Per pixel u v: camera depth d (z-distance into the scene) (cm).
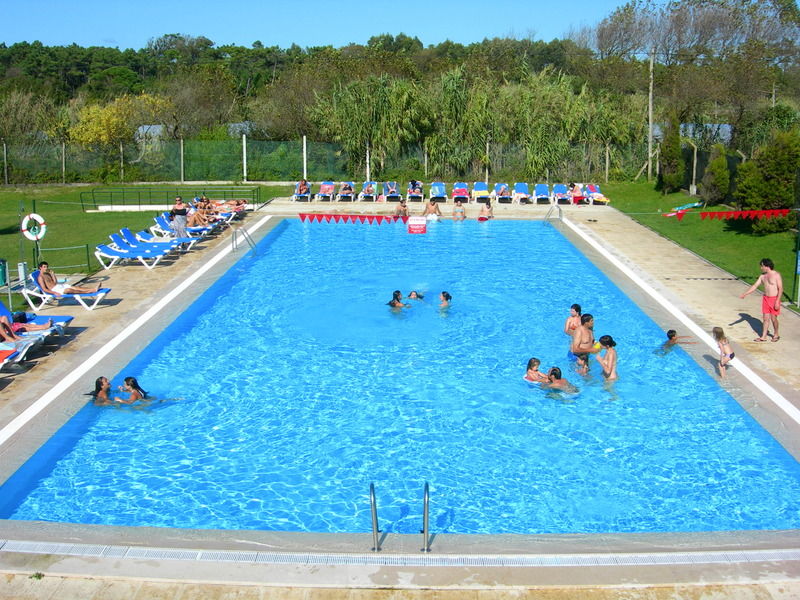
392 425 1049
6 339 1212
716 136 3394
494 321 1492
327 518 825
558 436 1017
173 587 654
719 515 831
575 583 658
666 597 640
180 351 1323
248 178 3509
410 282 1792
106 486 888
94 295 1493
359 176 3444
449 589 650
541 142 3319
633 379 1195
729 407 1088
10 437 980
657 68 4194
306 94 4134
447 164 3394
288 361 1282
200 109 4631
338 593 646
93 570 678
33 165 3500
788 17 4259
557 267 1933
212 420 1062
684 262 1916
